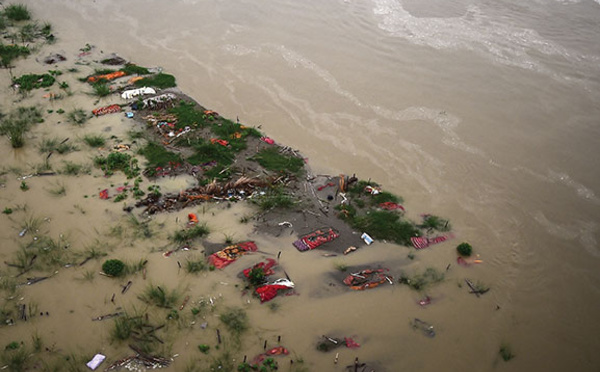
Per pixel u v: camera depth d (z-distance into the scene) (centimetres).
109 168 1595
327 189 1594
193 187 1549
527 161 1784
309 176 1647
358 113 1992
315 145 1808
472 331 1208
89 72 2120
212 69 2220
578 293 1327
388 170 1708
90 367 1064
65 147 1675
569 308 1287
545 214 1566
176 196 1511
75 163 1616
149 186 1532
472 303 1273
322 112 1989
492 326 1225
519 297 1303
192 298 1222
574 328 1239
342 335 1170
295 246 1379
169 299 1212
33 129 1756
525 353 1173
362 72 2247
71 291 1220
